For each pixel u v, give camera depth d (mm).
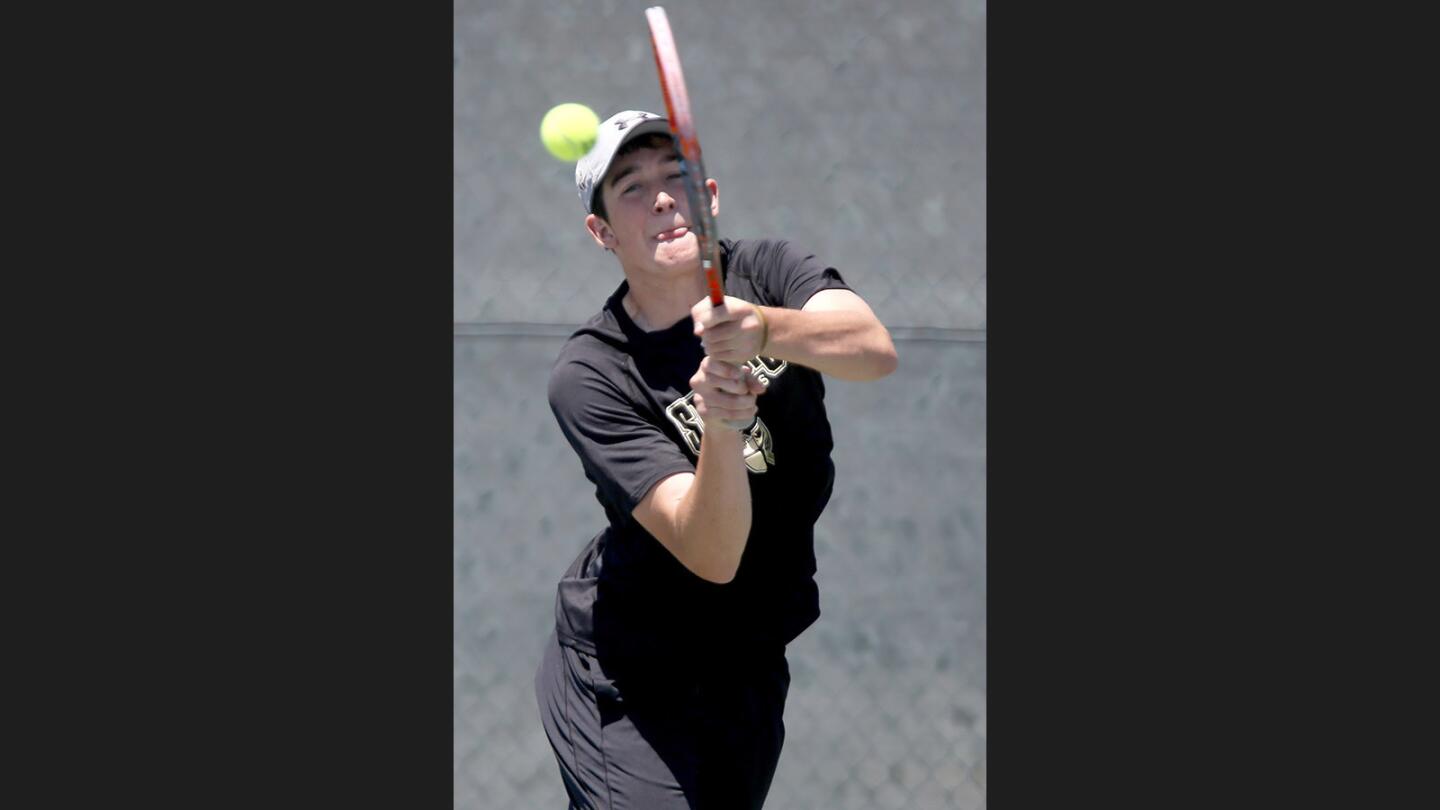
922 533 17328
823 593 17203
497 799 17047
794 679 17203
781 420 12781
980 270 17531
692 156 10789
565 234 17281
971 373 17453
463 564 17109
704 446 11523
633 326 12906
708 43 17406
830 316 11773
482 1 17281
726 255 13188
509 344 17188
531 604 17141
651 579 12938
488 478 17156
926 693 17266
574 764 13305
